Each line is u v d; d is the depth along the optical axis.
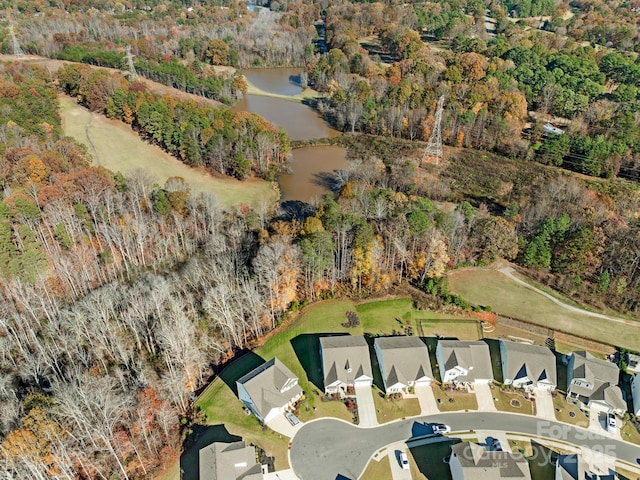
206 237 111.81
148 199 118.12
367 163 144.38
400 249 99.50
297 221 107.50
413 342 84.81
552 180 136.62
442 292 99.19
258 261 92.94
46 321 89.81
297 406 78.00
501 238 106.88
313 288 98.19
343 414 77.06
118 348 79.00
